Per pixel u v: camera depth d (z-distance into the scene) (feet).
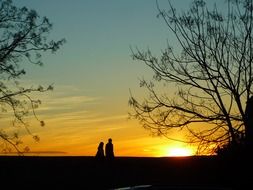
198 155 66.80
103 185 87.25
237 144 64.03
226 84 64.13
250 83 63.93
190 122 64.75
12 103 89.45
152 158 86.02
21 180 89.51
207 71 64.69
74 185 88.74
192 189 30.99
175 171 78.59
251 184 63.87
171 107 65.00
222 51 64.59
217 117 64.23
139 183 83.51
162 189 30.81
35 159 92.84
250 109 63.26
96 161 93.30
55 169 91.66
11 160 91.61
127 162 89.56
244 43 64.59
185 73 65.21
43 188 88.58
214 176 67.67
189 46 65.36
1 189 87.86
